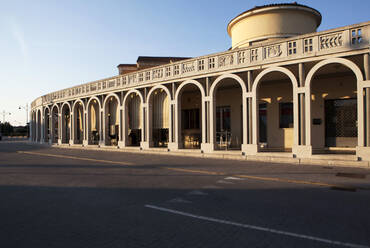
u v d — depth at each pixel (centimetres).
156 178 902
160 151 1742
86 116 2372
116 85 2102
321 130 1523
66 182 848
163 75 1767
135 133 2183
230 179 870
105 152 1934
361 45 1059
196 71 1584
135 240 392
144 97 1909
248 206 564
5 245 378
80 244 379
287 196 646
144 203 596
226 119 1944
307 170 998
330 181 802
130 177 927
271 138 1716
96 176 952
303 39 1209
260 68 1334
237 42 1945
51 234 419
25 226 456
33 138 3506
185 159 1419
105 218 495
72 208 562
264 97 1750
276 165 1143
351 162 1063
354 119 1445
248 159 1341
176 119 1684
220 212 526
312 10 1759
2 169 1138
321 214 505
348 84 1454
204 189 731
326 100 1533
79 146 2389
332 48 1127
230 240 388
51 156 1703
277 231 422
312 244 371
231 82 1703
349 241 380
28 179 904
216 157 1459
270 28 1759
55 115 3198
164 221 476
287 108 1680
